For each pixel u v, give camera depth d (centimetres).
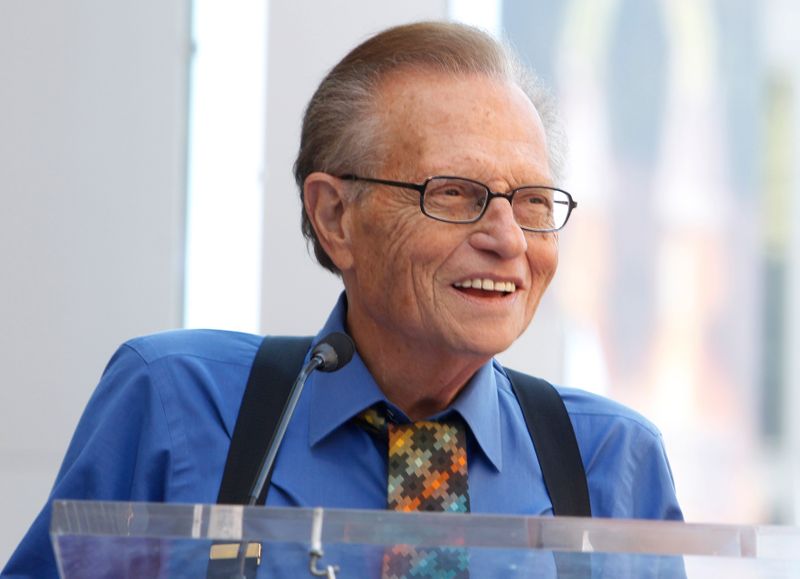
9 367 953
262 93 974
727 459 1245
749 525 362
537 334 979
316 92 550
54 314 960
